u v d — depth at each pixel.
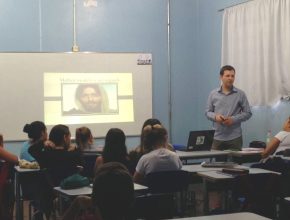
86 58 7.13
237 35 6.68
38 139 4.83
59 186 3.71
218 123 5.64
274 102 6.01
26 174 4.40
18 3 6.83
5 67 6.73
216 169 4.22
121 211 1.65
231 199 4.09
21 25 6.84
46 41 6.97
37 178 4.33
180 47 7.75
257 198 3.71
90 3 7.20
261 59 6.21
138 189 3.28
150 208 2.79
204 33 7.67
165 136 3.91
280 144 4.32
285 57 5.80
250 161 5.25
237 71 6.68
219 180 3.71
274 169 4.02
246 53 6.50
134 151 4.19
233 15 6.76
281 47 5.88
